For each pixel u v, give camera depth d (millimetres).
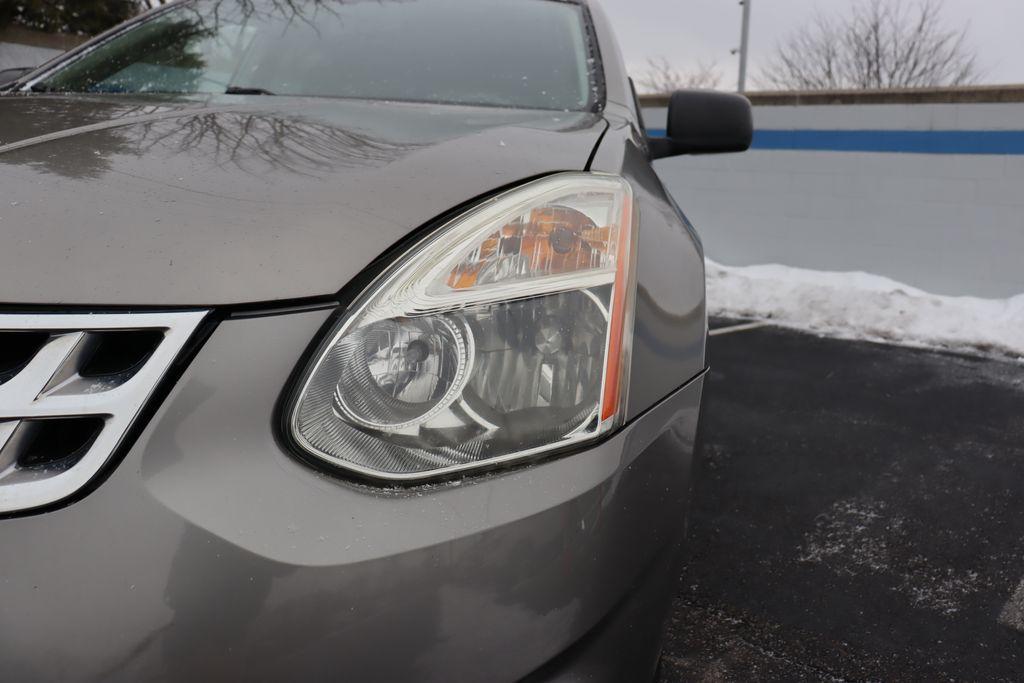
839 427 3447
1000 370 4633
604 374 890
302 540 734
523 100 1744
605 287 917
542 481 832
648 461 943
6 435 733
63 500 715
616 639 912
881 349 5156
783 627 1892
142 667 700
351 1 2096
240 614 715
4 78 2117
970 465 3012
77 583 697
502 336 855
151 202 879
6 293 773
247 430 757
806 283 6648
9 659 688
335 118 1259
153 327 764
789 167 7465
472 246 877
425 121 1287
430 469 804
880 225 7062
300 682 732
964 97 6480
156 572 705
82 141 1069
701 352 1151
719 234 7996
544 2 2143
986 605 2014
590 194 1002
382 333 816
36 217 846
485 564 787
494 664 801
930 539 2375
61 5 8172
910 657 1787
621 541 890
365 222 879
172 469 731
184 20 2092
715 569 2162
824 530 2420
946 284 6809
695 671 1714
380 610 749
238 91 1771
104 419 735
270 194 908
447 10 2053
